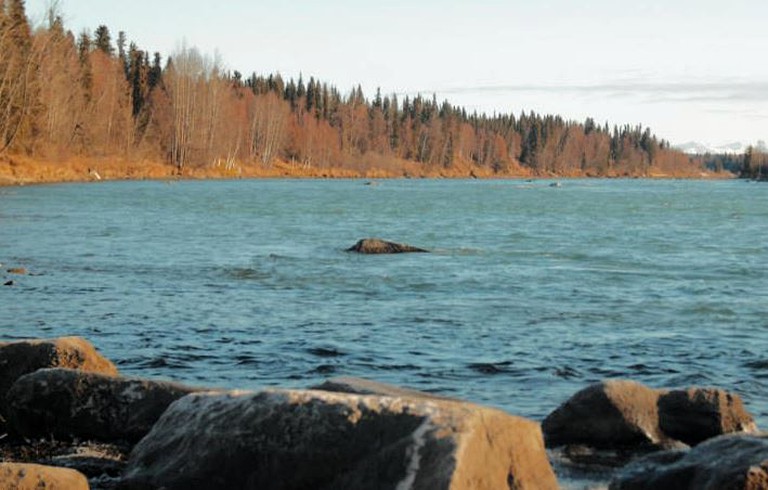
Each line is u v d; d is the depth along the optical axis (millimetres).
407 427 6266
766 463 6883
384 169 182750
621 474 7926
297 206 62438
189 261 27969
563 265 28641
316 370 13180
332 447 6414
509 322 17672
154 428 7352
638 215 59781
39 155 91250
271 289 22062
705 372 13531
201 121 125125
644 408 9453
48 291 20672
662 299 21391
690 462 7473
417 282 23781
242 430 6770
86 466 8180
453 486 5797
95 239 34531
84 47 122000
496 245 35812
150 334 15750
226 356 14047
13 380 9664
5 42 81062
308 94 193875
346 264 27812
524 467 6461
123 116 116375
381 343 15258
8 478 6121
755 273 27203
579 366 13727
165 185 92562
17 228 38406
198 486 6746
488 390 12086
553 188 125688
